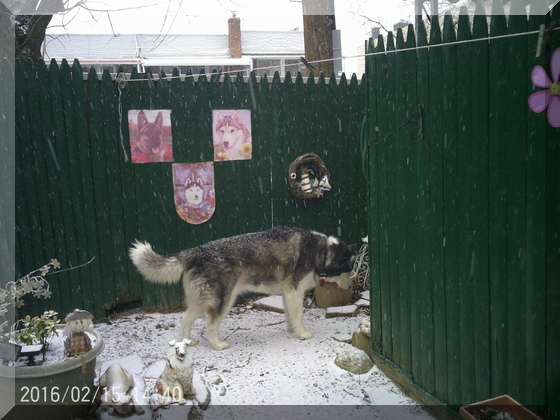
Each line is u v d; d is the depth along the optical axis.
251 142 6.32
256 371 4.54
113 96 5.84
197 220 6.23
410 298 3.89
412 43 3.61
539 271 2.64
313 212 6.66
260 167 6.40
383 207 4.25
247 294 6.57
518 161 2.72
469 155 3.07
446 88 3.24
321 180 6.34
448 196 3.30
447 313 3.41
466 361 3.24
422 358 3.77
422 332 3.74
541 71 2.52
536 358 2.71
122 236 6.04
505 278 2.87
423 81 3.49
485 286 3.02
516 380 2.85
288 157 6.48
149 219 6.11
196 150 6.14
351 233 6.85
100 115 5.80
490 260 2.97
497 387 3.00
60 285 5.83
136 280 6.16
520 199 2.72
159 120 5.98
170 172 6.12
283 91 6.36
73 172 5.77
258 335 5.50
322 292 6.21
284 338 5.38
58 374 3.45
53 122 5.64
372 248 4.53
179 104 6.04
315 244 5.54
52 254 5.78
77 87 5.68
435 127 3.39
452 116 3.20
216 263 5.05
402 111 3.80
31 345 3.67
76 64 5.65
